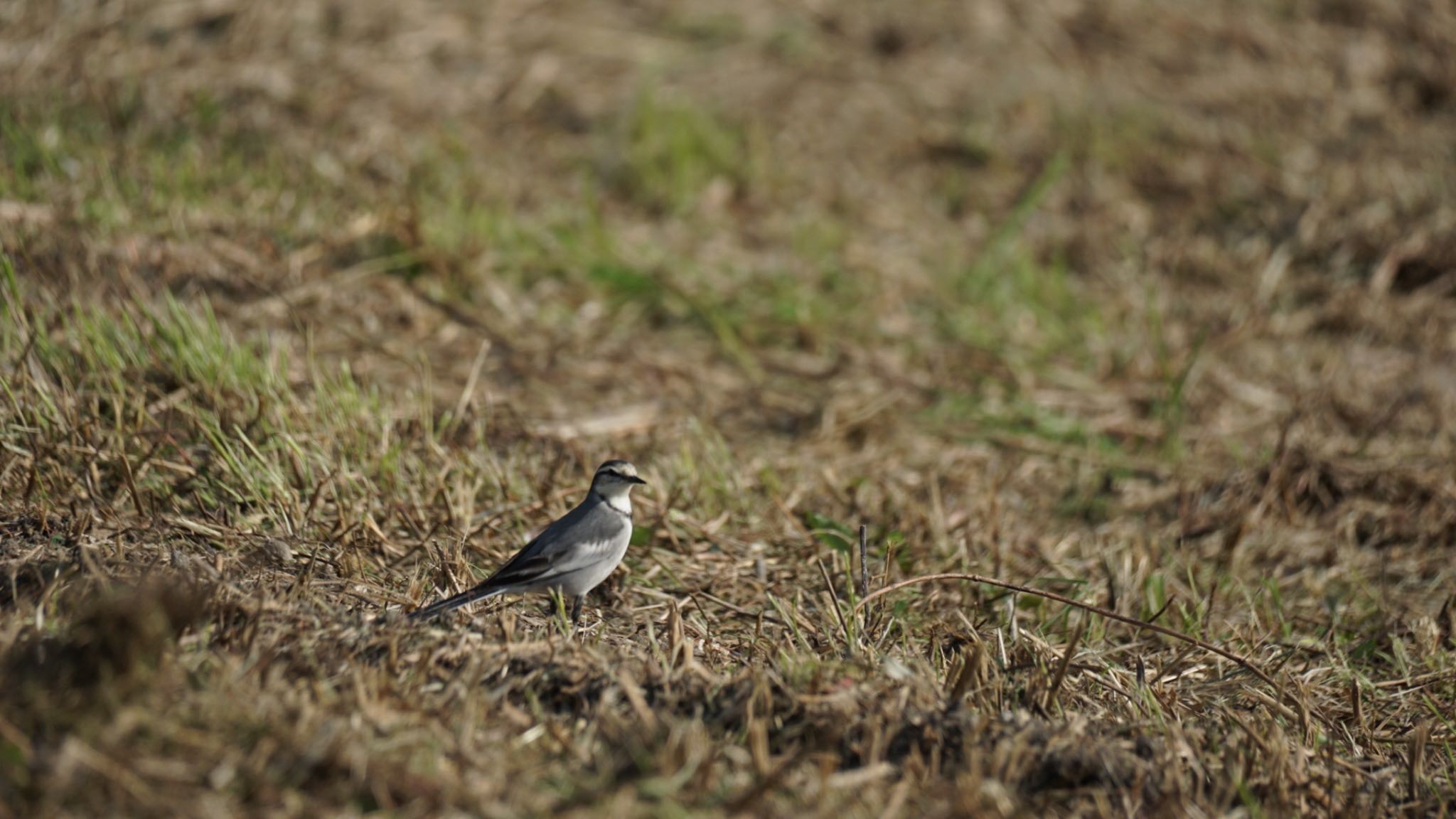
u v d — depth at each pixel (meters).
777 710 7.60
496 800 6.36
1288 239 18.94
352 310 14.49
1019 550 11.60
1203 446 14.46
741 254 18.28
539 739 7.09
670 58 22.38
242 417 11.20
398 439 11.40
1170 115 22.14
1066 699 8.55
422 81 20.17
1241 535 11.94
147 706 6.52
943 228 19.59
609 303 16.36
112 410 11.05
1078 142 21.33
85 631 6.78
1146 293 17.98
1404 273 18.11
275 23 20.39
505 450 12.19
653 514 11.30
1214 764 7.66
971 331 16.86
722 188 19.56
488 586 8.68
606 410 13.84
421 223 15.98
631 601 9.90
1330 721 8.74
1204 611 10.63
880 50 23.39
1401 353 16.70
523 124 20.00
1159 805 7.10
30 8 19.03
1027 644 9.19
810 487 12.43
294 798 6.12
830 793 6.78
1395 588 11.48
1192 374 16.03
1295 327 17.22
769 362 15.79
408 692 7.28
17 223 13.65
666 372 15.12
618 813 6.32
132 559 8.72
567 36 22.39
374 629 8.01
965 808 6.64
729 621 9.66
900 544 10.94
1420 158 21.00
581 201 18.59
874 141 21.12
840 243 18.77
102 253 13.58
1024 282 17.91
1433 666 9.87
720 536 11.13
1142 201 20.31
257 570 9.05
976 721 7.50
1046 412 15.13
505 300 15.67
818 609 9.74
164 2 20.09
